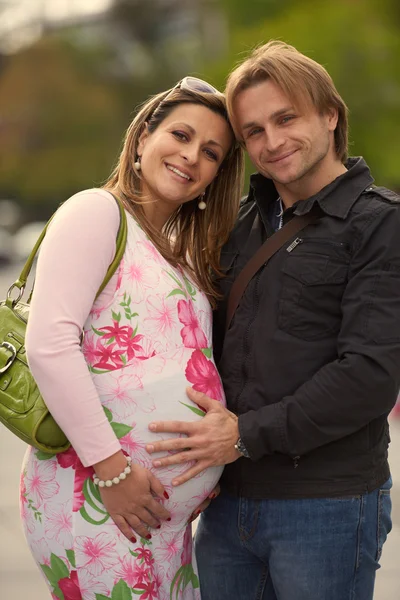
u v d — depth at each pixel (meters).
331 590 3.52
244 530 3.62
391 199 3.44
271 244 3.59
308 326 3.47
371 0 21.09
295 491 3.50
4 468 8.30
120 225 3.33
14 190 70.25
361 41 20.25
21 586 5.55
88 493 3.28
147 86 63.31
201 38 52.28
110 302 3.29
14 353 3.28
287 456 3.51
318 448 3.49
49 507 3.31
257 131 3.59
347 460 3.50
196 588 3.64
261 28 22.25
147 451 3.27
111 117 62.69
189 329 3.45
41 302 3.16
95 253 3.22
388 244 3.36
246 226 3.84
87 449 3.15
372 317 3.33
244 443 3.38
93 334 3.28
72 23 67.88
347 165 3.72
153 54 64.38
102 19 68.06
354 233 3.43
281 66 3.49
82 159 62.22
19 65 64.31
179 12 66.75
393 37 20.48
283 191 3.68
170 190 3.56
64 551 3.30
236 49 22.88
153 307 3.34
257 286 3.59
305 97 3.50
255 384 3.53
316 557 3.50
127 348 3.29
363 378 3.30
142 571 3.30
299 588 3.51
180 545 3.49
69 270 3.17
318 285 3.46
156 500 3.34
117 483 3.20
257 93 3.53
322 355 3.46
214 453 3.36
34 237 49.12
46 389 3.13
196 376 3.41
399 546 6.29
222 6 24.42
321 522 3.49
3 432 10.04
